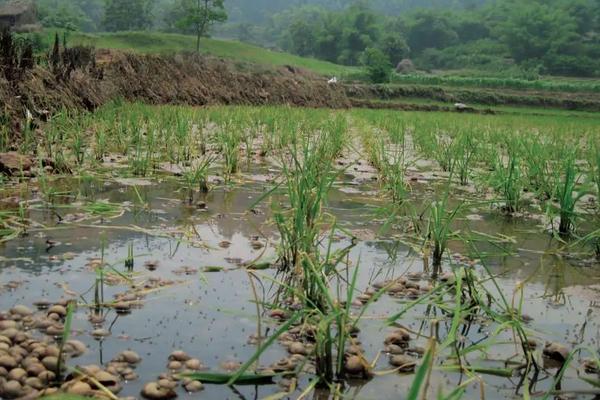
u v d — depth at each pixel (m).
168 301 3.59
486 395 2.76
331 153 8.25
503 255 4.92
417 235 5.30
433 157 11.09
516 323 3.13
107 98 15.84
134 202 6.01
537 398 2.75
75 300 3.50
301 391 2.70
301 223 4.13
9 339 2.89
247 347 3.08
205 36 80.88
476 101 55.12
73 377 2.64
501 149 12.02
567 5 149.38
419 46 150.75
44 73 12.85
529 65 122.25
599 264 4.81
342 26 146.12
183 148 9.27
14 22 64.69
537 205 7.12
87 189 6.49
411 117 25.45
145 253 4.43
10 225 4.91
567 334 3.46
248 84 28.78
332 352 3.07
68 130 9.22
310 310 2.84
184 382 2.68
